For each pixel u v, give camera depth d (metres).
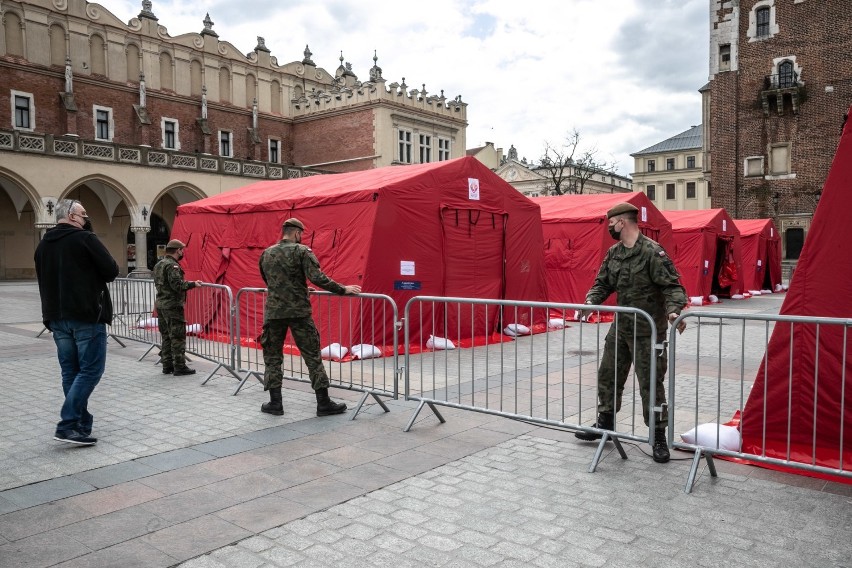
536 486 4.29
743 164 37.94
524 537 3.51
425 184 10.19
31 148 29.19
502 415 5.33
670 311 4.62
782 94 36.06
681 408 6.51
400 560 3.24
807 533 3.57
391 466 4.68
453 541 3.46
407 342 6.00
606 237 15.44
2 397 6.96
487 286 11.26
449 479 4.41
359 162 44.44
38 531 3.57
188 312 9.30
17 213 34.19
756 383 4.91
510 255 11.80
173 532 3.56
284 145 48.09
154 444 5.21
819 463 4.54
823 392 4.64
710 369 8.78
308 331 6.04
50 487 4.25
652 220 16.75
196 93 43.00
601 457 4.89
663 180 80.81
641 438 4.72
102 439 5.35
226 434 5.50
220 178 37.12
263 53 46.69
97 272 5.16
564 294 15.90
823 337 4.63
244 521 3.71
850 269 4.56
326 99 46.16
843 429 4.48
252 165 38.91
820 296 4.65
